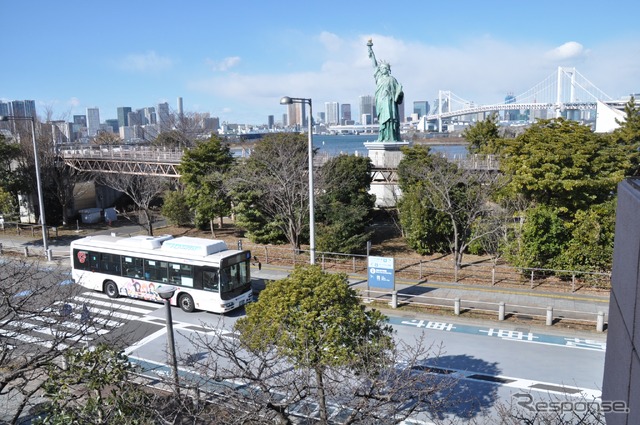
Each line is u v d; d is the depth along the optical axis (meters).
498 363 16.94
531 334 19.31
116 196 54.47
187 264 22.64
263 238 34.50
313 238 22.77
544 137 27.69
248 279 23.14
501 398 14.66
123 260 24.62
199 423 11.92
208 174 36.97
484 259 29.25
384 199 44.41
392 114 48.19
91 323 13.08
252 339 12.10
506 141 29.23
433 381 13.45
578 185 25.31
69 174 47.62
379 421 10.70
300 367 11.59
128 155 50.72
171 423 11.06
